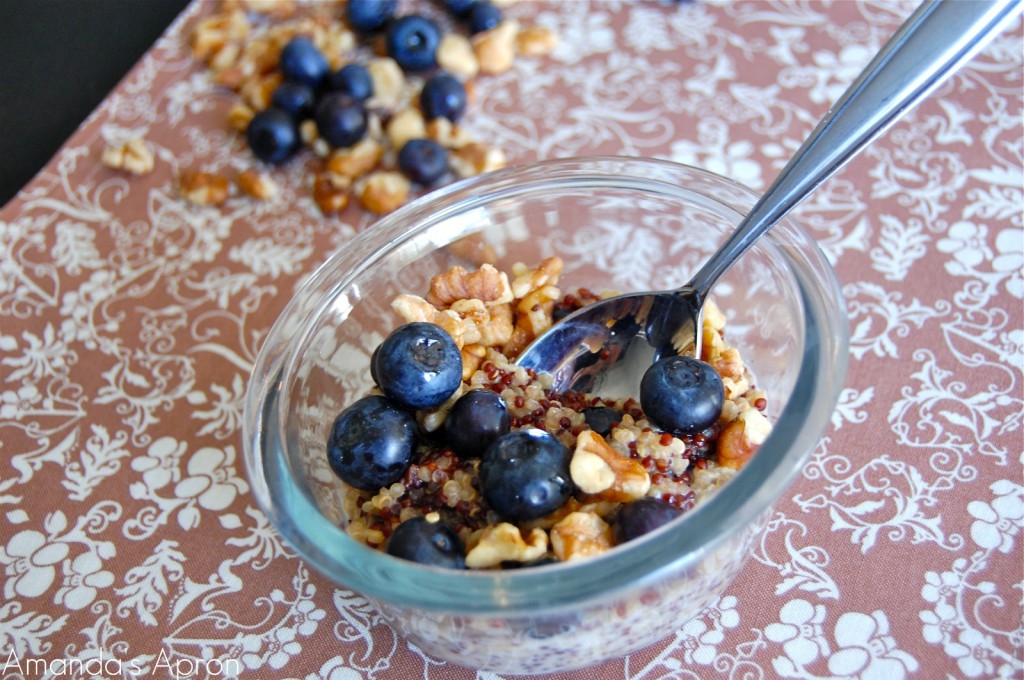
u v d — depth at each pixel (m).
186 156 0.34
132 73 0.36
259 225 0.32
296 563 0.26
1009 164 0.31
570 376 0.26
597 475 0.22
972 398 0.27
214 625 0.25
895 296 0.29
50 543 0.27
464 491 0.23
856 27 0.35
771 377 0.25
